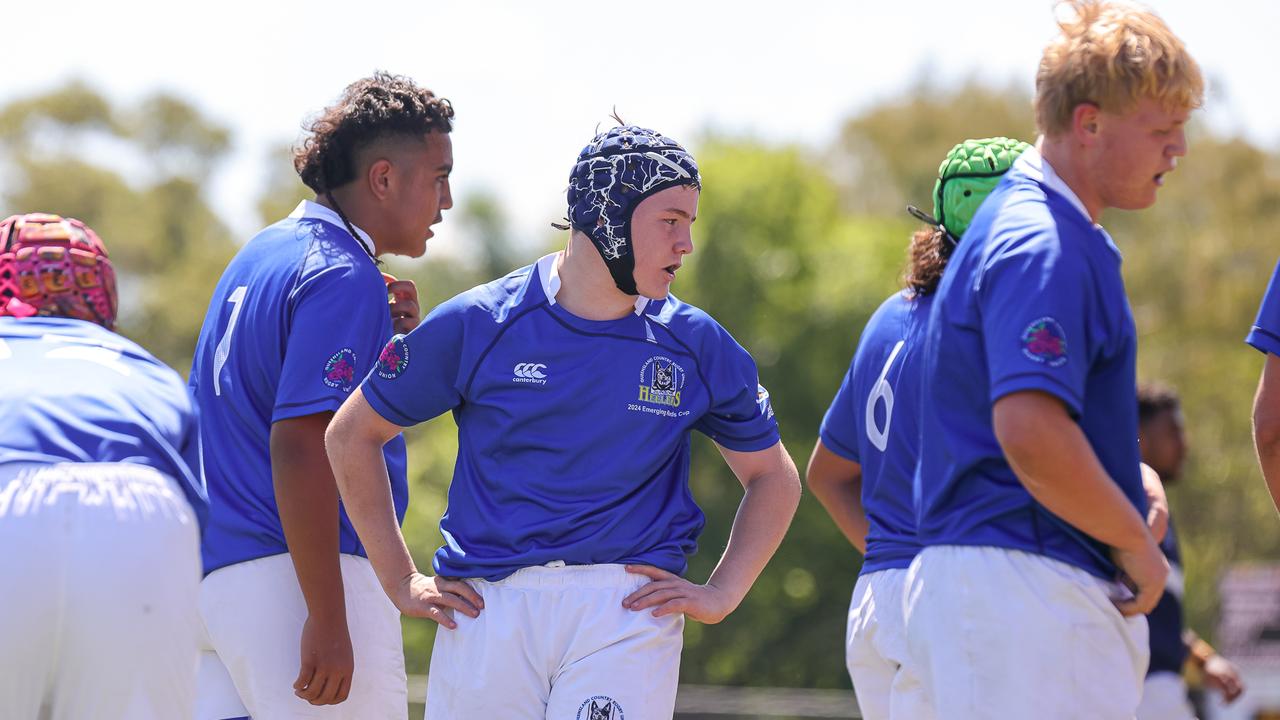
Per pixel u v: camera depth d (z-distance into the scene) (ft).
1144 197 36.04
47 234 40.50
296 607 45.29
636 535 40.52
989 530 35.14
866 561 44.55
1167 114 34.94
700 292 387.14
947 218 44.39
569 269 41.29
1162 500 41.73
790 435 368.27
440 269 527.40
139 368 39.96
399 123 48.39
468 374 40.86
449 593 40.57
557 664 39.86
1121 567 34.65
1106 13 35.42
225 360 46.80
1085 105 35.22
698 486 339.16
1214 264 377.09
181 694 37.88
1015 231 34.81
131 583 36.65
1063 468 32.83
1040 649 34.32
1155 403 62.18
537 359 40.50
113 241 534.78
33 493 36.32
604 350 40.60
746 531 42.98
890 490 43.50
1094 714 34.50
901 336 44.32
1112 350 34.78
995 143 44.50
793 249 389.60
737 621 336.70
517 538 39.96
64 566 36.11
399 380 41.29
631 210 39.70
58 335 39.50
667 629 40.73
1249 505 324.39
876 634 42.96
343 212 48.52
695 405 41.70
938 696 35.53
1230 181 394.32
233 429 46.34
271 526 45.44
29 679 36.14
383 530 41.86
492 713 39.78
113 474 37.19
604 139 40.16
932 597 35.88
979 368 35.35
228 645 45.34
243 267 48.03
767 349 379.35
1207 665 70.08
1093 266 34.55
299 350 44.39
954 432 35.78
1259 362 363.15
